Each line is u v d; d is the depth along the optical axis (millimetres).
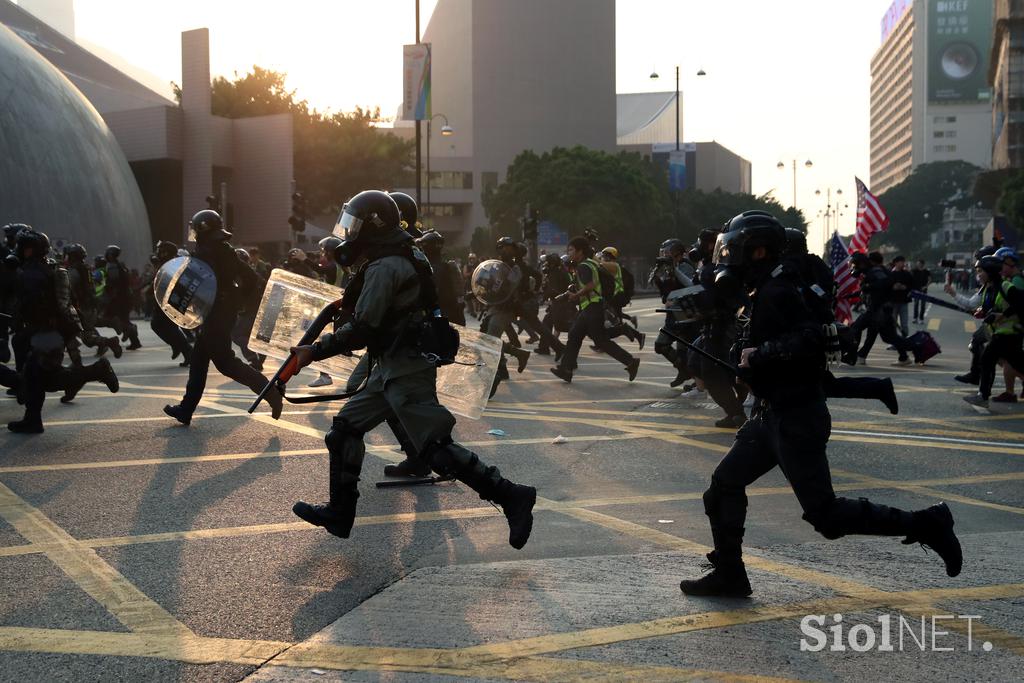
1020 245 61469
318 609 3895
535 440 7984
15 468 6715
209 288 8172
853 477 6582
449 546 4836
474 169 121000
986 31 196625
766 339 3773
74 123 45031
